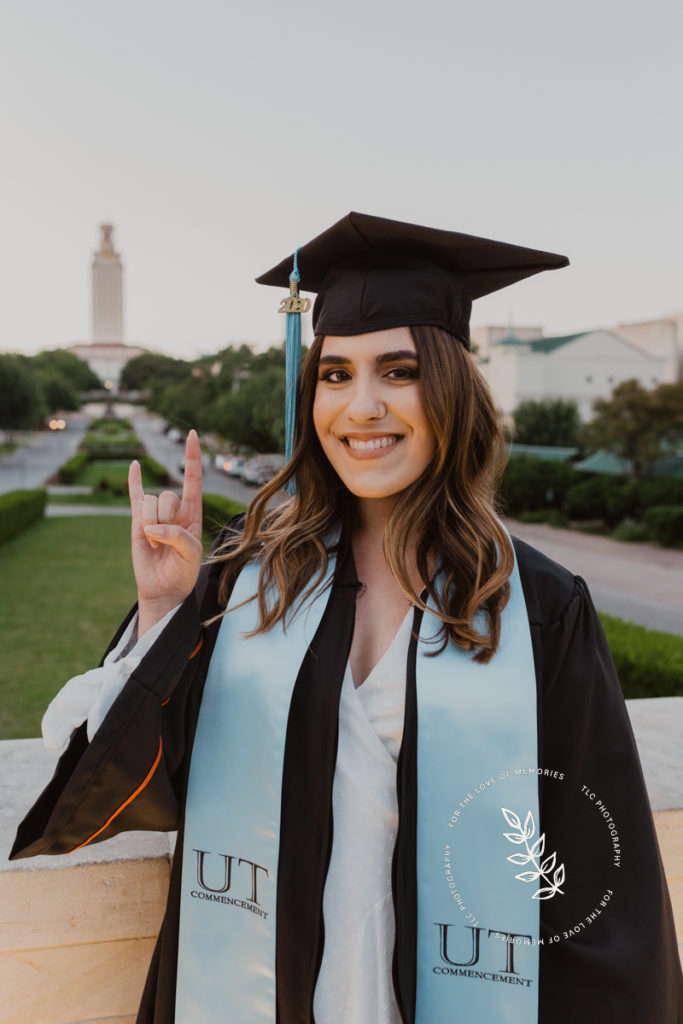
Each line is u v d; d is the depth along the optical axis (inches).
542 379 1720.0
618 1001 41.5
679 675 206.1
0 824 58.5
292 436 54.7
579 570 687.1
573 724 44.8
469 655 44.7
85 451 1893.5
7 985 53.8
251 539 51.6
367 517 51.1
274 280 59.1
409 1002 41.8
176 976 47.0
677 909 64.2
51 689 253.3
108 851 55.7
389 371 46.5
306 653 45.6
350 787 43.6
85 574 503.5
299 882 43.3
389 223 47.2
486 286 56.7
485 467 49.7
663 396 1026.1
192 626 43.8
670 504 944.3
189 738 47.1
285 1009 43.4
